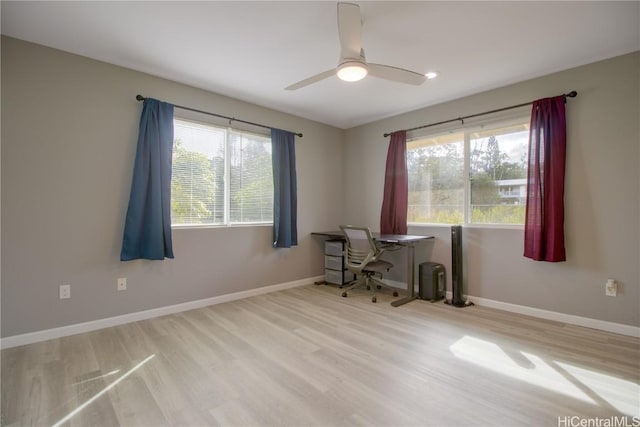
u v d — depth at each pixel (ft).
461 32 7.84
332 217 16.24
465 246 12.10
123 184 9.67
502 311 10.96
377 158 15.24
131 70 9.86
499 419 5.31
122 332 9.00
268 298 12.57
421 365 7.13
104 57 9.14
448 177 12.81
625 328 8.84
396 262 14.23
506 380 6.51
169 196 10.19
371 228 15.52
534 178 10.02
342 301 12.16
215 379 6.54
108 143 9.43
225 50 8.77
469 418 5.34
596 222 9.28
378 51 8.77
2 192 7.89
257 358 7.46
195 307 11.23
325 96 12.21
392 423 5.22
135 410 5.56
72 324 8.84
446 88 11.37
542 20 7.34
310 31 7.84
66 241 8.75
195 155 11.41
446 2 6.70
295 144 14.55
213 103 11.75
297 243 14.44
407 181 13.80
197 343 8.27
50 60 8.54
